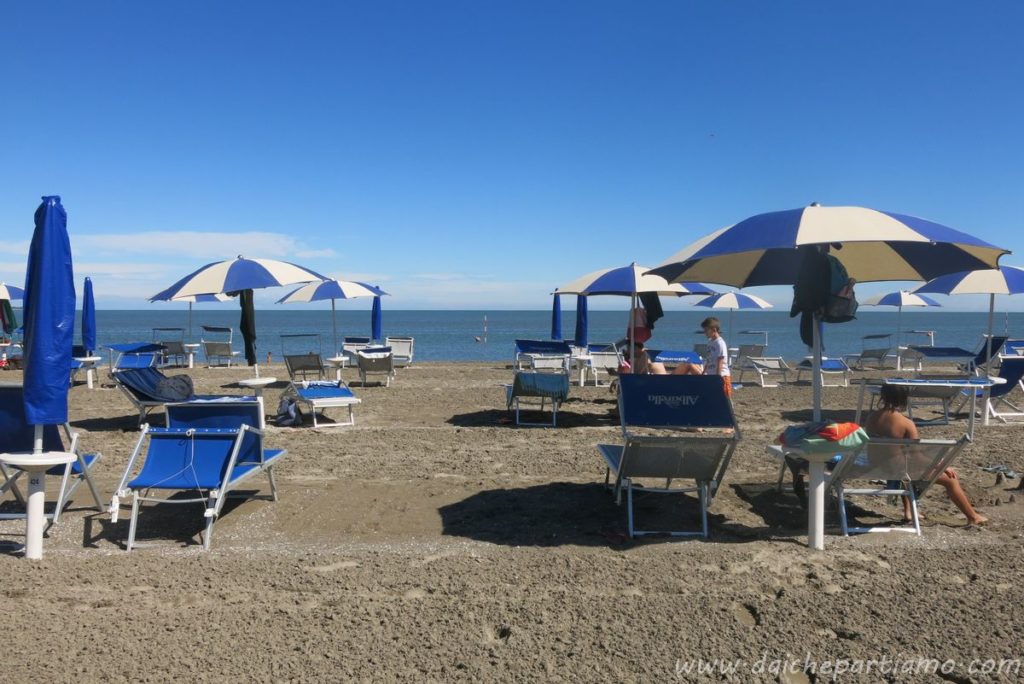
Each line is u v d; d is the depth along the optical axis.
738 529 5.09
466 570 4.27
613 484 6.16
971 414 7.75
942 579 4.11
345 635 3.42
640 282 8.12
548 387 8.91
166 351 17.33
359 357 13.22
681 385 5.38
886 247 5.65
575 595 3.89
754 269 6.54
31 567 4.33
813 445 4.43
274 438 8.20
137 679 3.01
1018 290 9.03
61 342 4.46
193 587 4.03
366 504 5.63
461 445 7.80
